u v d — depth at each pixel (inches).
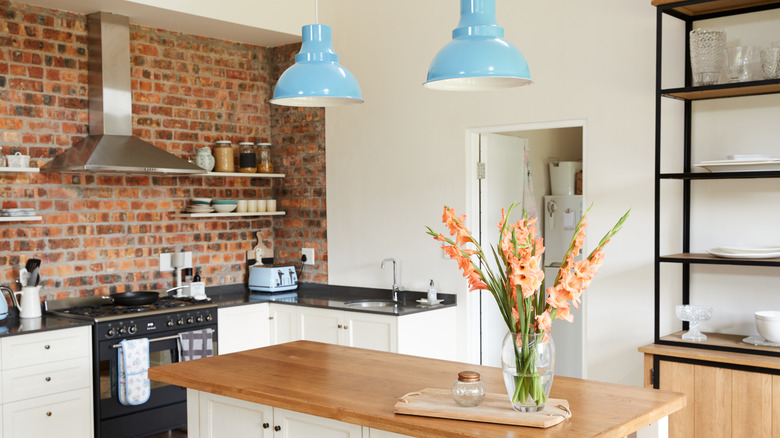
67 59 195.6
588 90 177.5
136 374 180.5
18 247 186.2
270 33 226.1
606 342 175.5
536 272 89.4
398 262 217.2
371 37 221.0
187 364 129.0
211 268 231.6
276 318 218.2
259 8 217.6
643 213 169.2
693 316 149.3
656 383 147.5
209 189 230.4
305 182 240.5
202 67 228.5
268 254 248.5
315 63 118.3
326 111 233.6
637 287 170.2
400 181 216.1
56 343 169.9
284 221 247.1
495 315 213.2
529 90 187.9
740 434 137.1
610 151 174.1
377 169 221.3
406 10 212.7
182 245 223.3
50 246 192.5
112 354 180.4
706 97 156.0
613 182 173.8
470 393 96.1
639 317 170.1
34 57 189.5
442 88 107.4
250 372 121.7
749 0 148.4
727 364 138.1
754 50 151.6
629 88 170.9
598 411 96.4
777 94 149.5
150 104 215.2
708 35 145.9
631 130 170.7
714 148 158.6
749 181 154.1
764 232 152.6
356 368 124.1
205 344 199.0
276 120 247.6
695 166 154.4
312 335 208.7
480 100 197.9
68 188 195.9
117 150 189.3
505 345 94.6
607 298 175.0
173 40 220.5
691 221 162.1
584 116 178.2
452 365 126.7
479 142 204.2
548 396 101.4
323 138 235.0
